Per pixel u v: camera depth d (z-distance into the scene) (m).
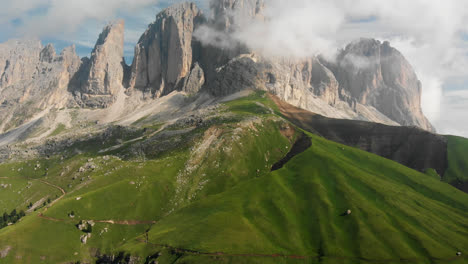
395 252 144.38
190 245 149.62
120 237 179.62
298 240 154.62
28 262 158.88
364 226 159.75
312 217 170.38
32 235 170.38
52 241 170.38
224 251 143.38
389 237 152.25
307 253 147.25
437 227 164.50
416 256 142.50
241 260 139.25
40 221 179.62
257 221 164.75
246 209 174.00
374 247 146.88
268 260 140.50
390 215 171.00
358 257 143.12
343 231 159.50
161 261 145.88
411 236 154.62
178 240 155.00
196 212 179.75
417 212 175.88
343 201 180.50
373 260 140.75
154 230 172.12
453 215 179.75
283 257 143.12
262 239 151.88
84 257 167.88
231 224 160.75
